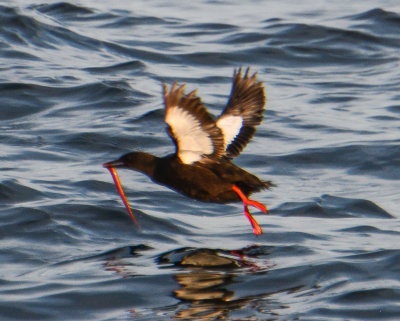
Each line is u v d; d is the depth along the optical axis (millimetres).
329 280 10883
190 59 23938
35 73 21656
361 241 12594
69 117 19141
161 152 17297
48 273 11148
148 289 10578
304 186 15664
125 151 17266
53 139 17672
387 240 12648
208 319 9695
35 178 15195
